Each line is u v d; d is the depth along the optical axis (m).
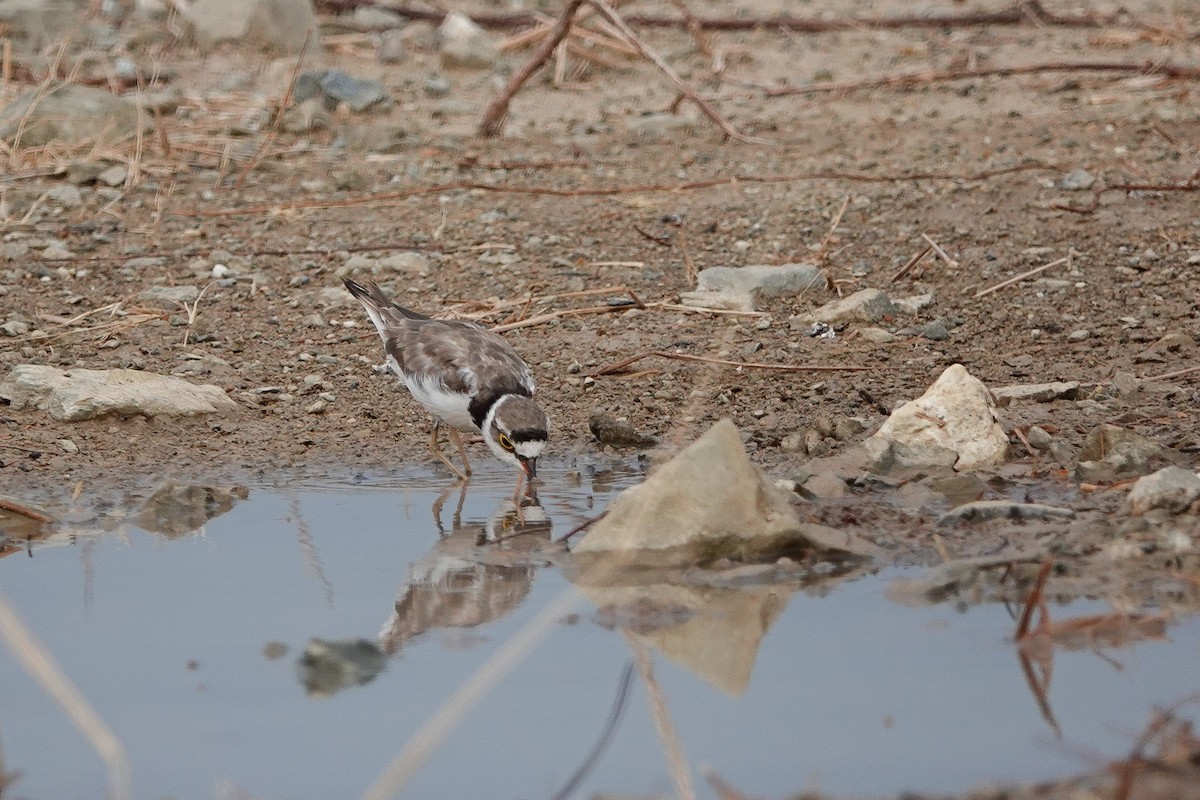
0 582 9.00
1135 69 21.72
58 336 13.98
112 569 9.26
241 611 8.49
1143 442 10.74
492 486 11.20
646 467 11.51
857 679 7.45
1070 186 17.00
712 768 6.48
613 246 16.20
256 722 7.01
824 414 12.17
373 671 7.62
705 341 13.80
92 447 11.90
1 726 7.02
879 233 16.19
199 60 24.00
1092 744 6.60
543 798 6.23
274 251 16.19
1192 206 16.25
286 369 13.53
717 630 8.18
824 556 9.27
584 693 7.34
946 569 8.79
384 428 12.52
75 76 21.39
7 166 18.52
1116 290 14.41
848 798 6.16
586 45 24.89
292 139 20.23
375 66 24.19
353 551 9.62
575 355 13.66
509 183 18.39
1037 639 7.88
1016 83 22.34
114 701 7.25
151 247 16.28
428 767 6.52
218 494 10.71
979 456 11.02
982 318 14.04
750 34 26.23
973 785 6.25
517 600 8.70
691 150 19.58
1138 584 8.59
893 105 21.52
